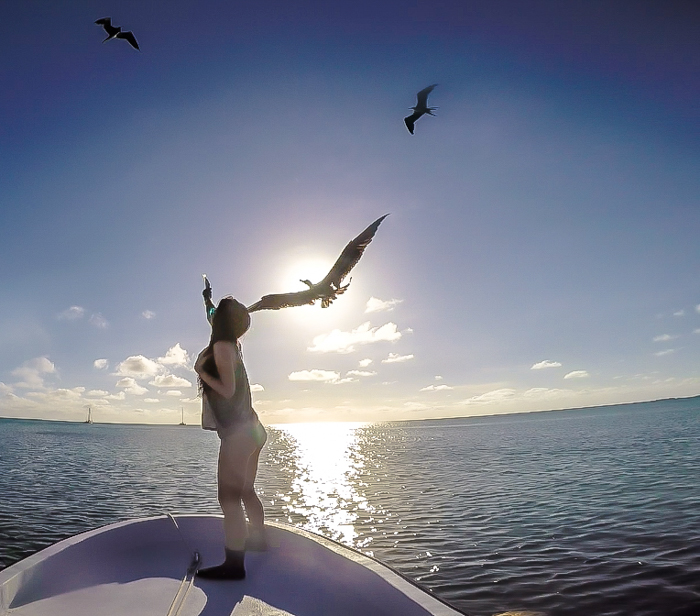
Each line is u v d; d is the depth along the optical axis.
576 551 11.03
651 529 12.70
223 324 3.35
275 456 57.66
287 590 3.00
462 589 9.01
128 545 3.67
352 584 2.89
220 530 3.87
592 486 20.67
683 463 27.19
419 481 25.88
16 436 108.44
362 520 15.66
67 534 13.65
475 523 14.47
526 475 26.19
